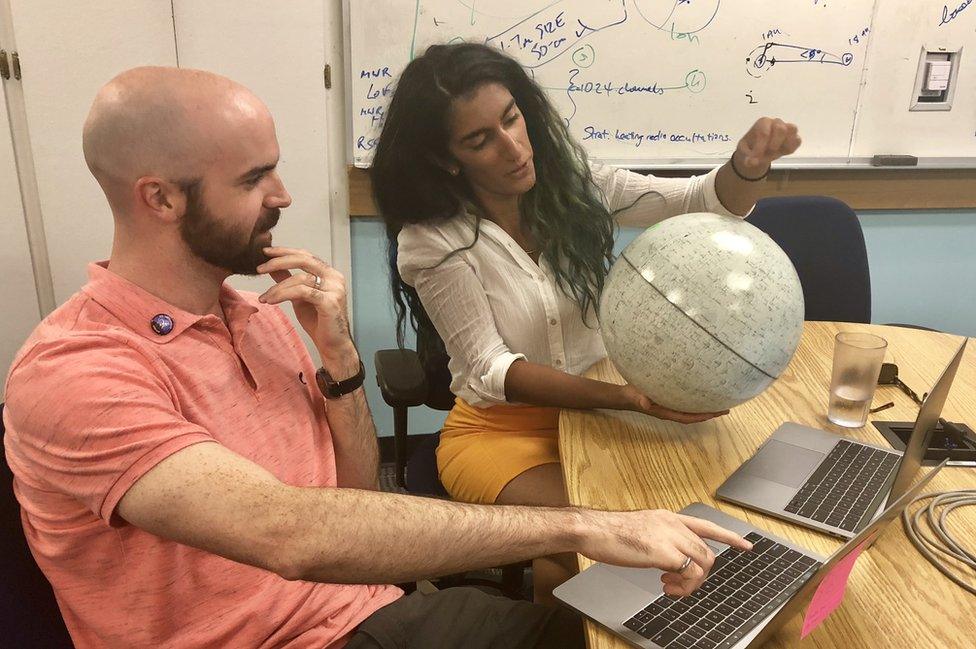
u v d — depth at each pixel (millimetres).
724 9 2104
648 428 1197
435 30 1994
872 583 837
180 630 878
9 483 820
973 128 2357
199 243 884
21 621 809
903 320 2576
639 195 1579
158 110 824
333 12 1947
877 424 1198
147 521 729
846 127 2291
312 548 734
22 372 784
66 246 1949
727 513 973
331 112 2025
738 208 1499
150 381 811
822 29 2168
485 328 1362
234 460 754
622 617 787
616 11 2057
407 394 1480
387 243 1592
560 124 1463
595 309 1438
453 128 1285
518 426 1435
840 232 1841
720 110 2209
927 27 2213
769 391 1317
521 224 1463
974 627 775
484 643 997
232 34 1881
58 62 1805
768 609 791
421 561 777
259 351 1034
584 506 965
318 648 949
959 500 972
